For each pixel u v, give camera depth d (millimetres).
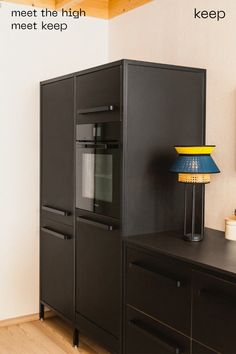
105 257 2850
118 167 2709
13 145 3574
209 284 2113
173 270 2332
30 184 3666
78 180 3123
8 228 3602
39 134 3674
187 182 2623
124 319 2703
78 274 3148
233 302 1985
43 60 3654
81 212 3094
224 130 2861
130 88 2664
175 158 2871
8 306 3648
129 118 2676
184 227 2707
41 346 3242
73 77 3150
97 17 3883
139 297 2576
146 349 2520
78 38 3801
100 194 2889
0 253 3584
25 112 3607
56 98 3385
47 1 3639
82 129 3059
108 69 2771
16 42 3533
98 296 2932
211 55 2934
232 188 2822
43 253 3645
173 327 2340
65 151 3283
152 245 2494
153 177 2791
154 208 2811
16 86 3557
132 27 3648
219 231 2904
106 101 2801
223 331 2041
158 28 3373
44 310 3775
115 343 2773
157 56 3398
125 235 2707
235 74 2770
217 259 2203
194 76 2920
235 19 2754
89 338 3357
